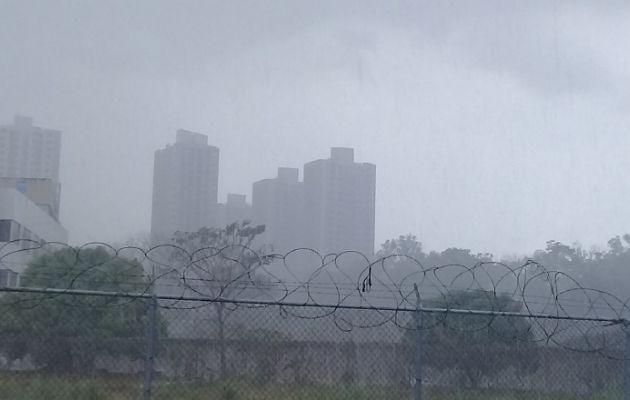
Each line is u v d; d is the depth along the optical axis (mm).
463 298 11469
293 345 9961
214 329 9875
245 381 9766
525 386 10844
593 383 11109
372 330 10227
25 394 9352
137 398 9469
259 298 11516
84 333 9953
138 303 10273
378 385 10109
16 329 9883
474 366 10711
